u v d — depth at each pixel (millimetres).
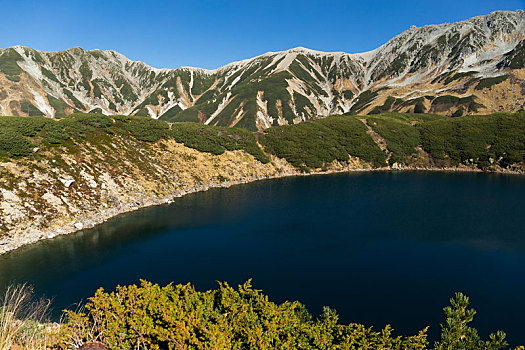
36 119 61562
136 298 10094
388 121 137000
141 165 69250
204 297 10188
